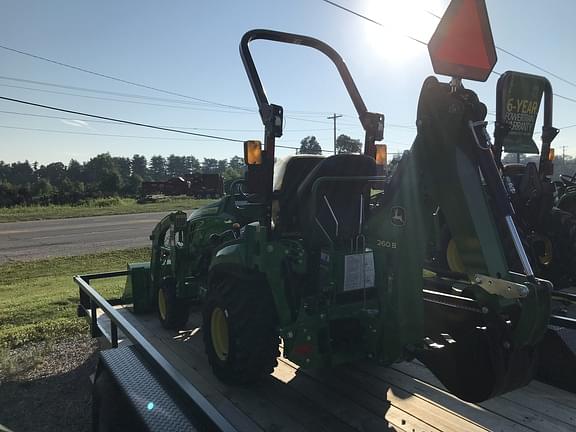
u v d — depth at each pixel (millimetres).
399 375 3428
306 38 3500
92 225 22375
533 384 3236
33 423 3562
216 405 3055
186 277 4844
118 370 2646
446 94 2496
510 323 2418
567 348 3121
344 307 2977
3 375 4383
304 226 3113
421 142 2615
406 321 2783
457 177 2443
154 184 49812
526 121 4438
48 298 7562
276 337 3230
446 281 3637
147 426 2068
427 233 2775
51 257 13289
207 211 4965
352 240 3029
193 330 4852
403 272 2773
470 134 2463
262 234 3039
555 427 2664
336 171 3074
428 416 2828
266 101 3066
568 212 6074
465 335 2568
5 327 6062
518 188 4992
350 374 3461
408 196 2727
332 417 2865
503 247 2449
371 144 3584
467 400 2586
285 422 2818
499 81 3514
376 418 2832
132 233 18734
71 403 3852
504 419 2762
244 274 3199
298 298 3072
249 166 3002
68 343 5168
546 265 5684
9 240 17406
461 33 2490
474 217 2412
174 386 2271
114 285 8492
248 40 3191
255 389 3277
